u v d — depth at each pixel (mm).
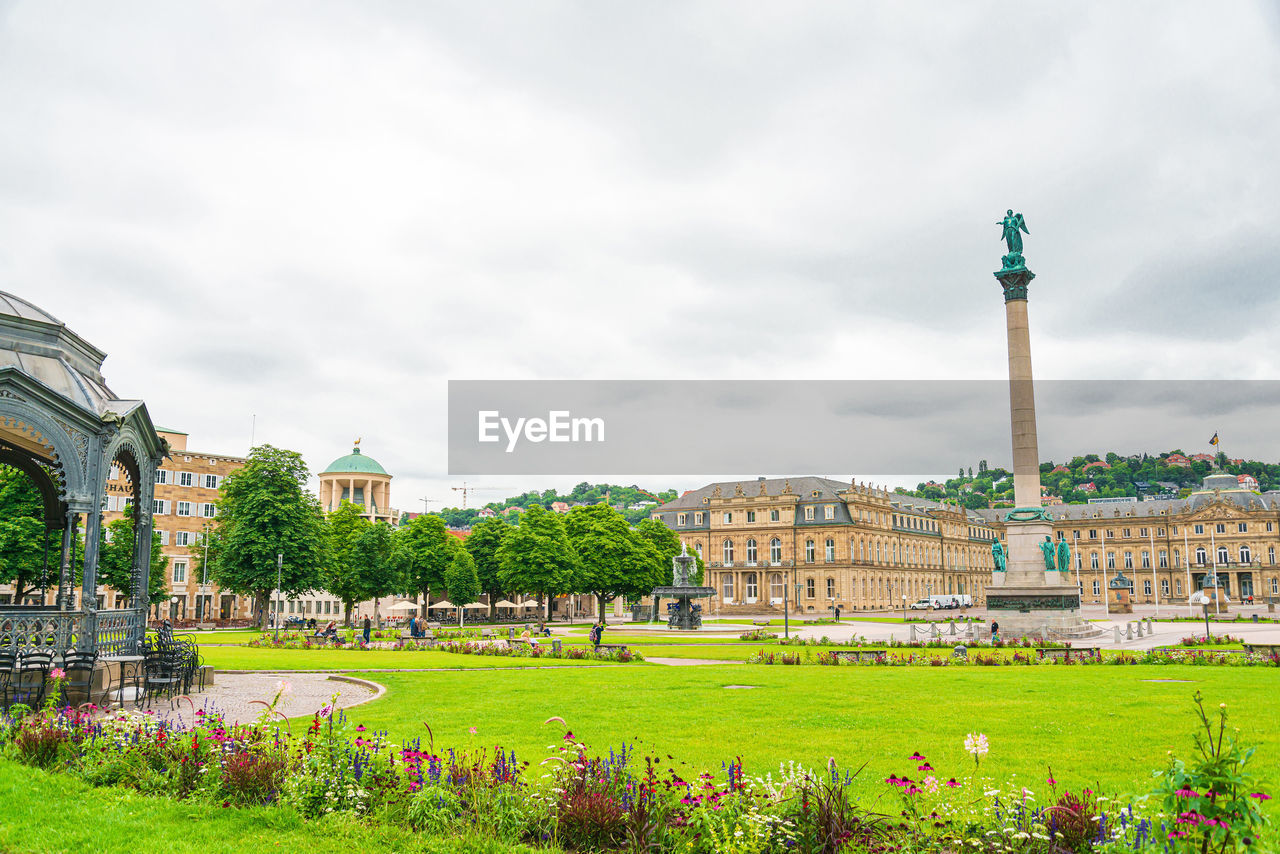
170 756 13195
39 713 15914
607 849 10352
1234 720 21234
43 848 10141
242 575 73062
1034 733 19422
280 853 10125
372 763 12406
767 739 18594
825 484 159875
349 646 53344
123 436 23203
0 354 21422
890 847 9656
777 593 154625
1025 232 67312
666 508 171000
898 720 21375
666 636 73188
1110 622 97812
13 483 60312
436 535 108812
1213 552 196375
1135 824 8859
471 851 10172
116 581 75125
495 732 19484
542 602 116438
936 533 186625
